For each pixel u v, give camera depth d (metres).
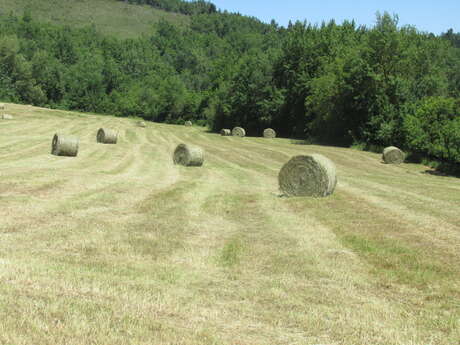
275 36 196.12
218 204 14.59
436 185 22.67
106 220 11.44
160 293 6.61
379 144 49.12
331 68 56.69
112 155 29.48
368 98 50.09
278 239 10.34
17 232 9.76
